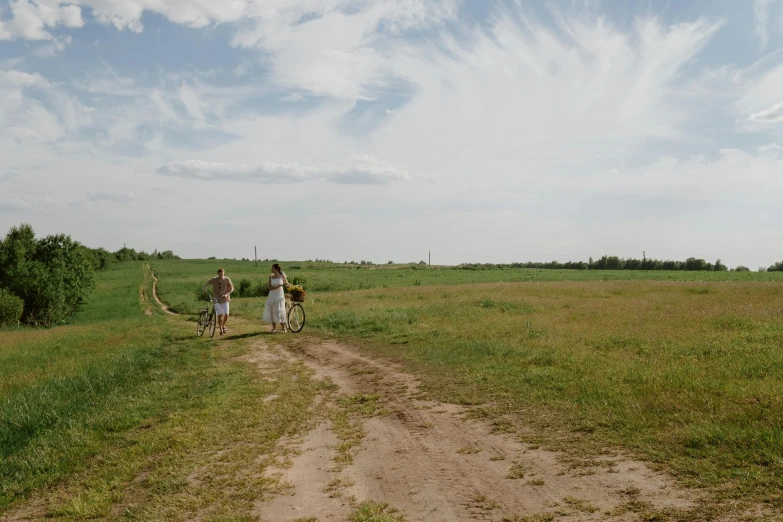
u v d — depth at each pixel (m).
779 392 6.76
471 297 26.05
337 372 11.12
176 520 4.91
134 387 10.78
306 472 5.81
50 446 7.39
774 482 4.28
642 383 7.91
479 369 9.95
